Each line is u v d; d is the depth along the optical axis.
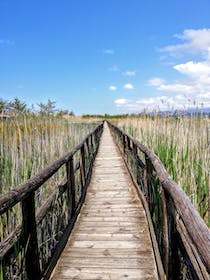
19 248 2.19
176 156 4.46
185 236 1.75
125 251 3.08
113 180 6.63
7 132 6.07
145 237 3.43
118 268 2.73
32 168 4.47
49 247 3.21
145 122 9.48
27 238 2.05
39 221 2.48
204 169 4.03
